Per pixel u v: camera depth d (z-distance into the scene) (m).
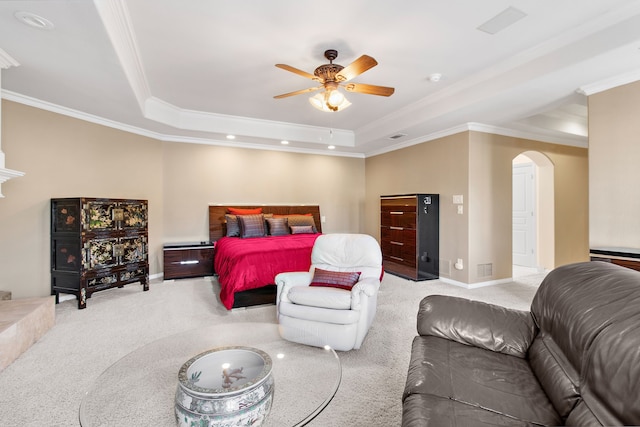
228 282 3.28
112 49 2.37
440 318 1.74
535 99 3.34
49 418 1.68
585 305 1.22
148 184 4.75
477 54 2.93
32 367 2.19
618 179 2.73
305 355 1.78
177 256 4.72
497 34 2.59
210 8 2.23
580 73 2.70
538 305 1.61
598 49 2.39
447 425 1.01
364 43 2.73
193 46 2.76
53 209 3.55
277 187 5.89
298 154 6.09
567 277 1.48
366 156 6.61
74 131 3.81
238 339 2.01
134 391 1.47
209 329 2.17
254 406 1.16
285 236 4.87
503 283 4.64
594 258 2.68
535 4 2.21
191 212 5.19
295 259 3.57
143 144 4.67
